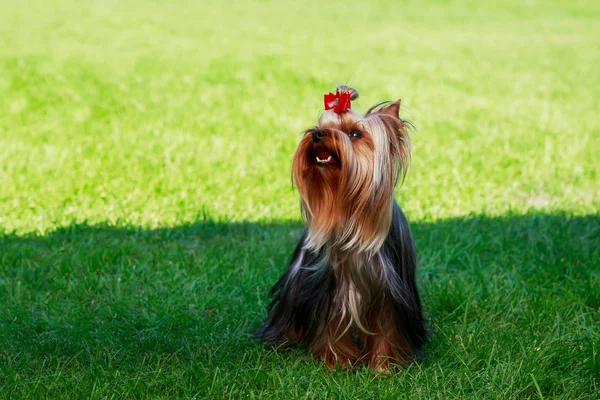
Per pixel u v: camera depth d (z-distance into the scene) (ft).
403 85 54.90
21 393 15.10
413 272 17.08
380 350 16.63
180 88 50.14
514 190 31.99
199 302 20.17
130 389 15.30
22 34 65.46
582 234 26.27
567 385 15.87
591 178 34.04
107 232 25.77
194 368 16.33
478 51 71.82
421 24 89.04
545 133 42.14
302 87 52.60
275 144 38.04
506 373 15.97
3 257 22.82
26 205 28.07
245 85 52.16
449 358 17.10
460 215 28.14
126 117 42.37
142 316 19.10
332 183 15.49
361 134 15.40
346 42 73.26
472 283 21.63
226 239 25.40
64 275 22.09
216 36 71.92
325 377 15.85
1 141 36.50
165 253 23.73
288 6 97.30
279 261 23.44
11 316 18.97
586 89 55.93
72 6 84.02
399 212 16.90
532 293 20.85
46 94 46.16
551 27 89.51
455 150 37.81
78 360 16.98
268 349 17.63
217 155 35.60
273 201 29.43
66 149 35.53
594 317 19.79
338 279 16.25
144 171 32.60
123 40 66.23
